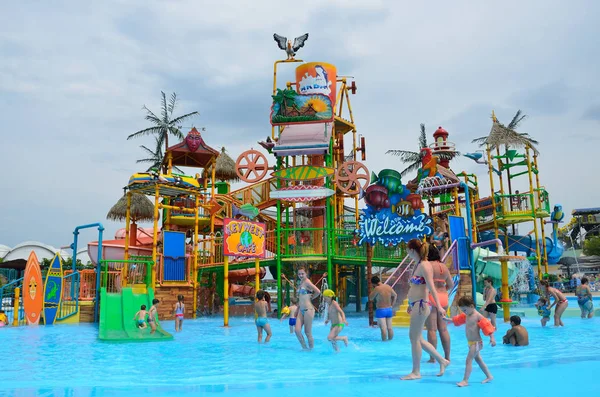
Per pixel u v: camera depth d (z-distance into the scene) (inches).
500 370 289.7
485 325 249.9
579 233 2598.4
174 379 288.2
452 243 654.5
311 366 332.8
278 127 959.0
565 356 350.0
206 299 1021.2
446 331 323.9
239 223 729.0
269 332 506.0
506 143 1081.4
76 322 747.4
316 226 976.9
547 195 1114.1
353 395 227.0
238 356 392.2
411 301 276.4
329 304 422.6
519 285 1056.2
